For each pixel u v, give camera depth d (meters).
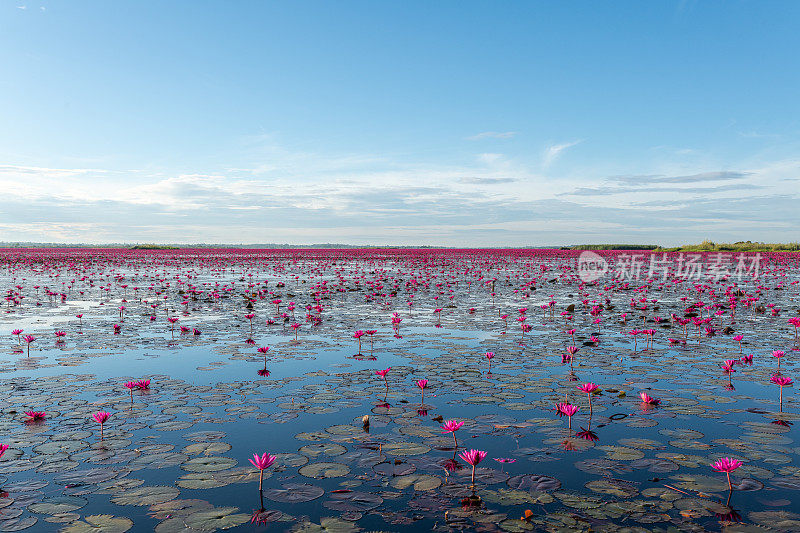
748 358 8.36
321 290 20.94
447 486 3.97
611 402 6.18
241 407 5.94
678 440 4.92
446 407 5.99
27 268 35.28
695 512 3.53
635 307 15.67
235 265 41.78
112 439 4.93
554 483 4.01
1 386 6.80
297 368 7.95
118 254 65.19
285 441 4.91
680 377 7.40
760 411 5.80
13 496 3.79
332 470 4.25
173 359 8.54
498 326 12.27
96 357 8.67
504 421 5.48
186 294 18.95
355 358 8.70
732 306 14.19
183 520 3.44
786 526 3.34
